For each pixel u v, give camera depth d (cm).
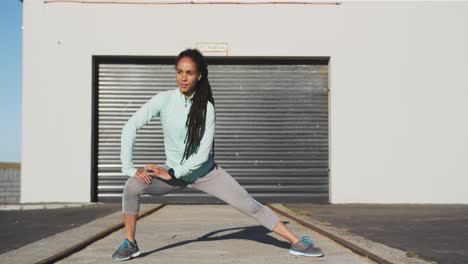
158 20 1202
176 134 479
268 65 1229
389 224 805
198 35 1202
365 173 1194
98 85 1216
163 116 483
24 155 1179
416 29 1206
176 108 478
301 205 1168
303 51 1203
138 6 1198
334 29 1206
